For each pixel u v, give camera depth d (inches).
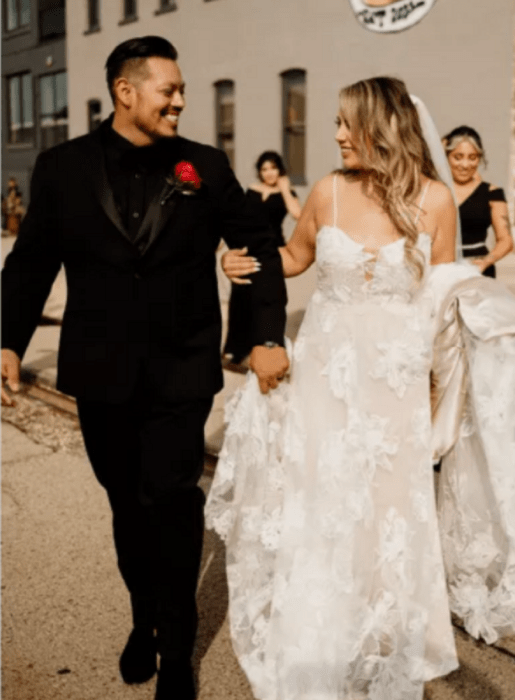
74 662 102.8
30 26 981.2
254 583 100.0
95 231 86.2
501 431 98.4
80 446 185.8
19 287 90.4
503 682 97.2
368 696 90.6
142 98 83.2
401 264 90.4
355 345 92.5
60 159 87.5
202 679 98.7
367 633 91.0
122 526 97.5
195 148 90.7
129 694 96.1
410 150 89.7
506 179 403.5
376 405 92.6
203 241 90.1
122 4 653.3
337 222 93.6
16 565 128.3
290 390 97.3
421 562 94.2
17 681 98.7
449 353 99.7
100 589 121.0
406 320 92.3
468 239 179.9
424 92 439.8
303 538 93.4
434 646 95.2
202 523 94.2
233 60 563.5
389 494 93.4
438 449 101.7
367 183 93.0
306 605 90.9
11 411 213.5
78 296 89.1
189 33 596.7
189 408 90.2
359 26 469.4
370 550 92.4
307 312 98.3
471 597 105.7
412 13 436.5
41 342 288.7
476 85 412.5
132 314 87.5
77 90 725.3
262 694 92.3
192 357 90.7
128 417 92.6
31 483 163.5
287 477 95.7
